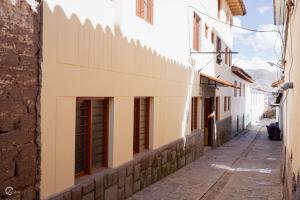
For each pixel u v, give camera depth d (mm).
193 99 15570
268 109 60594
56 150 6008
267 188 10984
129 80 8711
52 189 5918
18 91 4879
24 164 5062
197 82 15508
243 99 34469
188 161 14305
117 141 8234
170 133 12031
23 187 5059
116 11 7965
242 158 16938
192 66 14578
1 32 4496
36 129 5316
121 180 8391
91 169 7438
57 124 6016
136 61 9078
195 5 15008
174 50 12219
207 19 17453
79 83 6625
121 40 8219
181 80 13109
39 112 5383
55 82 5902
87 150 7352
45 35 5566
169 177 11602
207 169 13477
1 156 4574
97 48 7207
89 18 6883
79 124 7180
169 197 9312
